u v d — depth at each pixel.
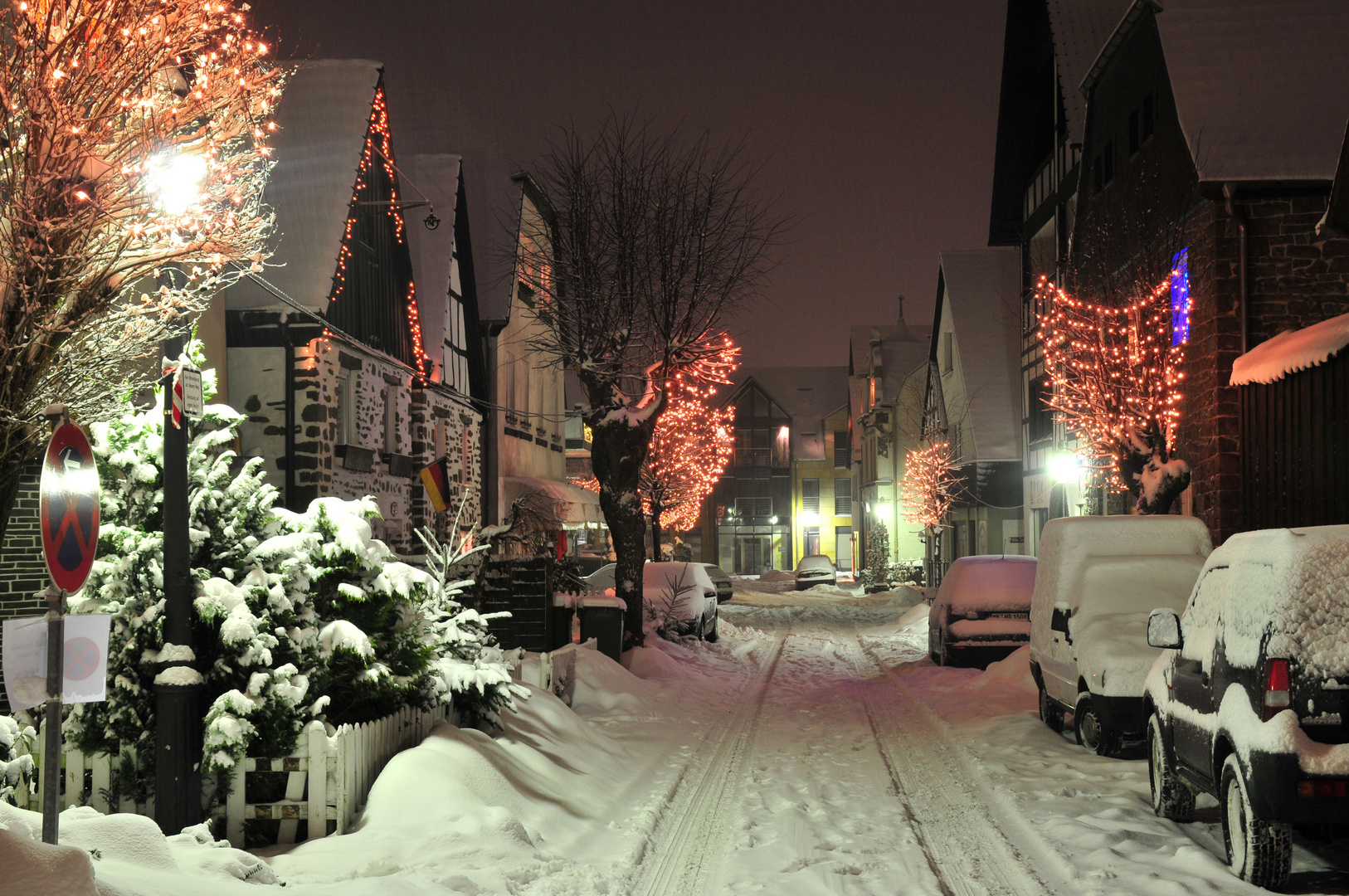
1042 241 32.38
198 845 6.14
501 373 32.12
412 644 8.53
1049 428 31.19
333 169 20.64
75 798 7.31
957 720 13.17
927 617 27.55
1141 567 11.36
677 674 17.64
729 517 79.56
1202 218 18.42
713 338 19.69
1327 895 6.17
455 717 9.77
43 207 6.70
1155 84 20.72
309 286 19.23
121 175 7.12
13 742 6.98
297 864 6.55
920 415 54.69
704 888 6.71
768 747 11.84
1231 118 18.62
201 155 7.45
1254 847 6.26
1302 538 6.45
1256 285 17.91
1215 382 17.78
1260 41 19.83
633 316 19.41
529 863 6.80
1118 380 18.47
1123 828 7.71
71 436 4.55
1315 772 5.98
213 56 7.43
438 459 25.67
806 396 84.00
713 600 25.06
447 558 10.28
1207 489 18.08
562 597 17.73
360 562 8.02
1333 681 6.12
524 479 32.69
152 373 10.86
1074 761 10.29
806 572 54.59
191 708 6.83
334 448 19.86
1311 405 15.09
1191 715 7.41
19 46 6.68
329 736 7.42
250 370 19.16
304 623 7.84
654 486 37.19
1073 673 10.91
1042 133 31.73
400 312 24.05
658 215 19.27
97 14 6.79
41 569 11.02
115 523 7.63
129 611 7.33
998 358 39.28
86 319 7.20
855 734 12.58
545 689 12.50
